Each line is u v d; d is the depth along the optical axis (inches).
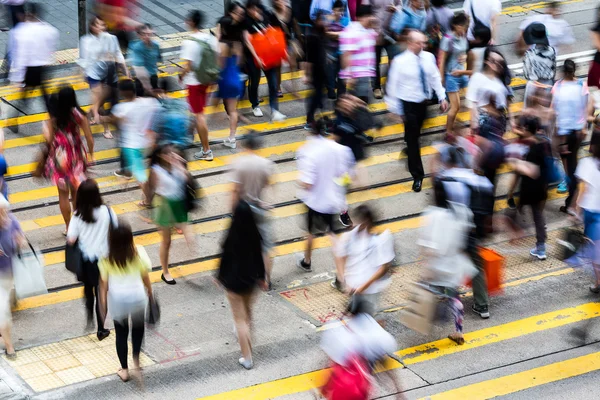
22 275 474.6
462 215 465.1
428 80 622.2
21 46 724.7
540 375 461.7
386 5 787.4
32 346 478.6
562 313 514.9
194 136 722.8
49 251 569.0
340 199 524.7
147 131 595.5
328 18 728.3
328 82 733.3
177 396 439.5
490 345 486.0
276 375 457.4
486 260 501.0
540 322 506.3
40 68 733.3
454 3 1003.3
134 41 711.7
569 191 621.0
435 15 729.0
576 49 893.2
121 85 592.7
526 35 650.2
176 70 839.1
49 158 555.2
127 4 821.9
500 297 529.7
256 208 446.3
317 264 562.3
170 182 513.7
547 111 596.7
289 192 644.1
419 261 563.2
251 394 442.0
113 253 423.5
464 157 492.1
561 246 517.7
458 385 452.4
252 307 514.9
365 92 700.7
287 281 543.8
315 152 513.0
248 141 465.4
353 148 569.3
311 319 505.4
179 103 609.3
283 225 604.1
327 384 381.7
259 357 471.5
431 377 458.3
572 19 970.7
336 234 571.8
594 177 488.1
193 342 484.4
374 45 703.1
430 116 762.8
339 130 566.6
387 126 745.6
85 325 498.0
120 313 431.8
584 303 524.4
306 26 786.2
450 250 463.2
